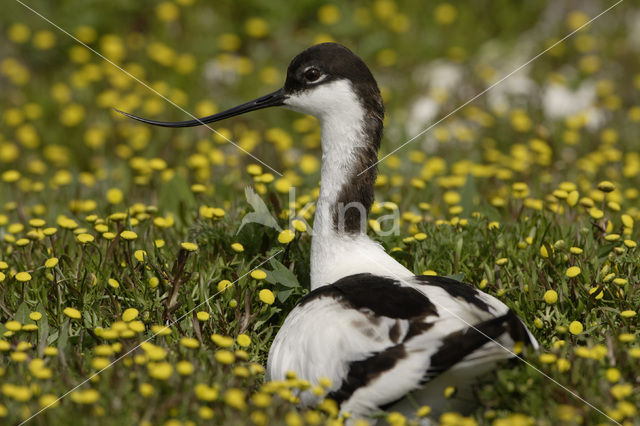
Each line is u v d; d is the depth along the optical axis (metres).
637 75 18.64
